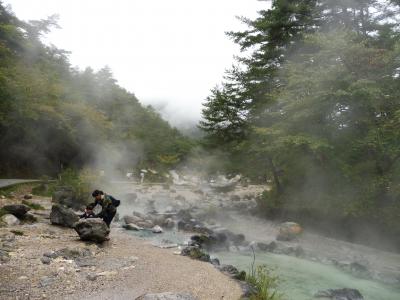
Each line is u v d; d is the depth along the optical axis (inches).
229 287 233.6
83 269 231.9
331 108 532.7
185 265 278.2
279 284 292.7
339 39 504.7
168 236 462.3
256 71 768.3
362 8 740.7
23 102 864.9
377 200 498.0
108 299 182.5
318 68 548.1
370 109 511.8
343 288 279.7
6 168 959.0
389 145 474.9
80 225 324.2
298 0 756.0
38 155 1112.2
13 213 395.5
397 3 676.1
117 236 392.2
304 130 581.0
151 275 236.1
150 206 814.5
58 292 184.7
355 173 534.0
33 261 235.3
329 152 560.1
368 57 505.7
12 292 176.9
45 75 1130.0
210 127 858.1
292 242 509.7
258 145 732.0
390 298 278.4
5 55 979.9
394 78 514.9
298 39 741.3
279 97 611.8
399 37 580.4
